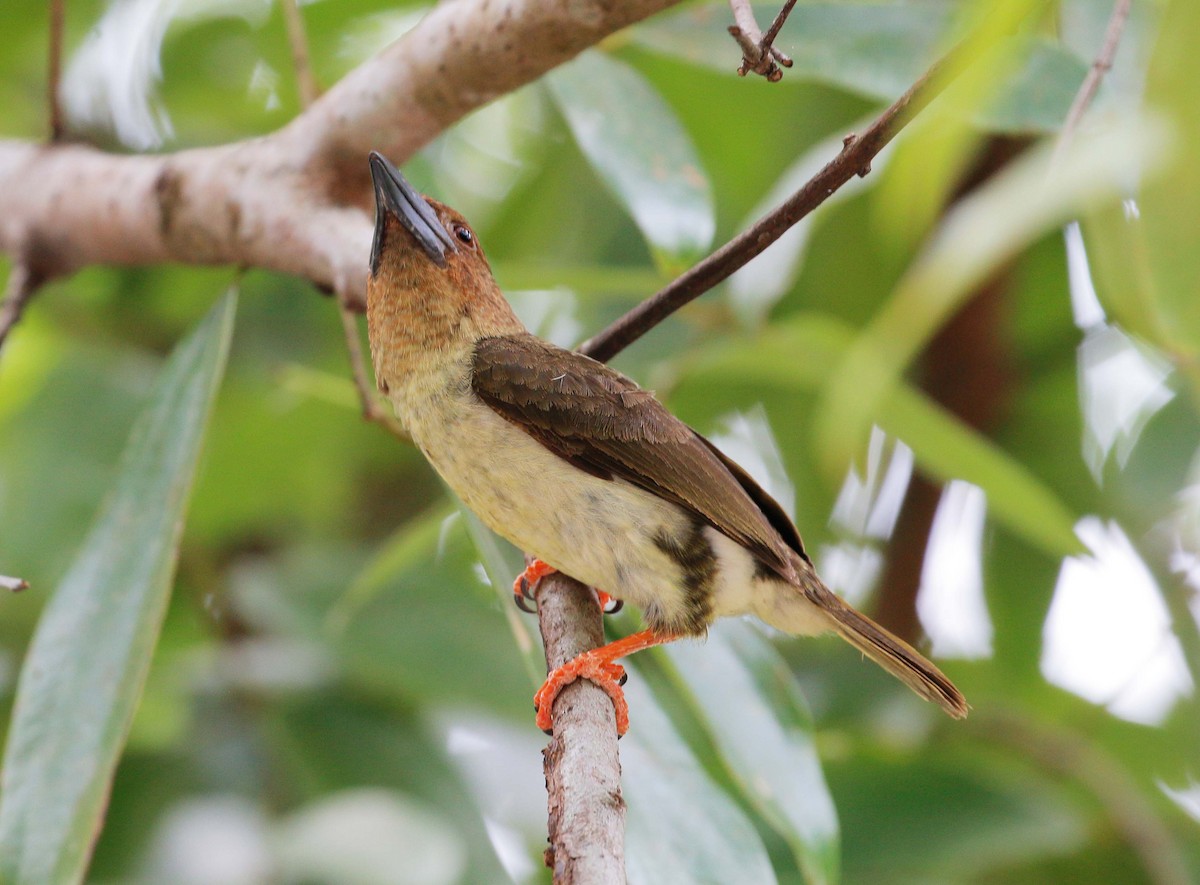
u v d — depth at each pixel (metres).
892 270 11.92
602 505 8.15
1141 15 9.27
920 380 12.70
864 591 12.88
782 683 8.20
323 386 11.31
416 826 8.88
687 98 12.32
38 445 11.95
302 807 10.48
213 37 12.50
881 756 10.38
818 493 12.76
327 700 10.96
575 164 12.91
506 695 10.70
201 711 10.91
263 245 8.91
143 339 13.25
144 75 12.46
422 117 8.56
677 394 12.55
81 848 7.18
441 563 11.27
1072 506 12.24
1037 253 12.40
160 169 9.31
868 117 11.80
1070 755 11.12
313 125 8.87
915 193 6.79
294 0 9.24
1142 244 4.41
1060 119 8.62
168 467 8.07
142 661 7.55
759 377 12.21
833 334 10.21
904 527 12.73
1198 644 11.73
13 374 13.03
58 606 7.78
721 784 10.17
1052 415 12.54
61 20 9.98
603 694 7.23
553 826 6.07
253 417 12.73
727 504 8.23
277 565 11.52
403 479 13.75
